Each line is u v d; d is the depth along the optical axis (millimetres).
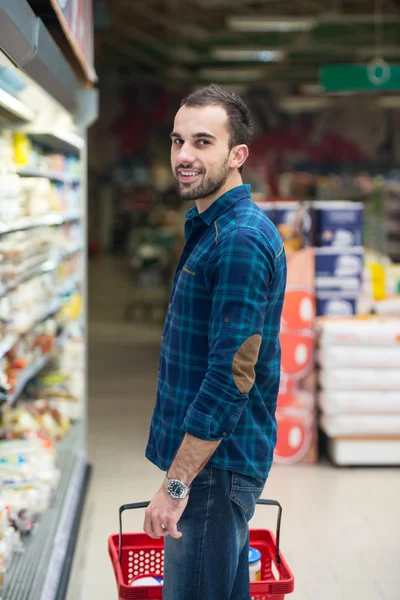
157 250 13789
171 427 2115
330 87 9188
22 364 4016
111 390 7590
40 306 4367
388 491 4801
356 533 4141
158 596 2195
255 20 11422
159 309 12773
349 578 3598
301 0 14820
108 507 4473
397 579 3594
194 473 1957
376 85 9117
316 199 19812
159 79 21922
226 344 1930
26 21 2387
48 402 4945
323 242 5621
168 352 2150
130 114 25266
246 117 2129
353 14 15711
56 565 3301
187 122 2059
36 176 4586
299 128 25484
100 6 9922
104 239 24938
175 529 1975
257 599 2258
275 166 25469
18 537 3348
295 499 4656
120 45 18172
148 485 4875
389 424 5152
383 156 25359
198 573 2090
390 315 5805
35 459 3826
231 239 1983
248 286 1947
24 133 4203
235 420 1944
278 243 2076
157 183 25328
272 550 2539
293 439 5297
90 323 12078
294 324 5246
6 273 3707
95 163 25234
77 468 4637
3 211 3752
